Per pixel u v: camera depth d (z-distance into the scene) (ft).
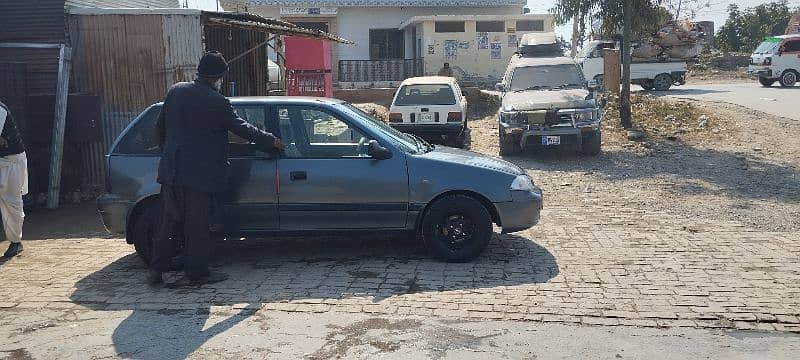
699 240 24.02
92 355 14.88
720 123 53.47
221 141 19.13
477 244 21.31
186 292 18.85
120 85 34.04
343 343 15.25
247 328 16.20
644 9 50.21
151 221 21.03
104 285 19.63
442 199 21.21
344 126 21.45
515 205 21.21
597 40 88.63
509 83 47.57
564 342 15.17
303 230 21.25
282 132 21.30
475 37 96.99
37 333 16.17
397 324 16.26
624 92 52.44
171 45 33.96
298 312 17.15
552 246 23.30
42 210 31.24
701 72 119.34
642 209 29.58
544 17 96.37
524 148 44.52
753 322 16.15
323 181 20.89
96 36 33.71
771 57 91.97
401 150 21.39
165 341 15.55
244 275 20.40
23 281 20.15
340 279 19.79
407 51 104.53
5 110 22.38
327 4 99.50
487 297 18.04
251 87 49.34
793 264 20.84
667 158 42.37
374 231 21.35
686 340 15.23
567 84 46.50
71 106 32.19
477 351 14.76
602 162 41.78
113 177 21.08
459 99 49.65
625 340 15.24
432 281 19.49
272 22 40.40
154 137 20.75
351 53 103.50
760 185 34.53
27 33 32.76
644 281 19.27
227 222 21.09
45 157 32.30
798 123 53.93
